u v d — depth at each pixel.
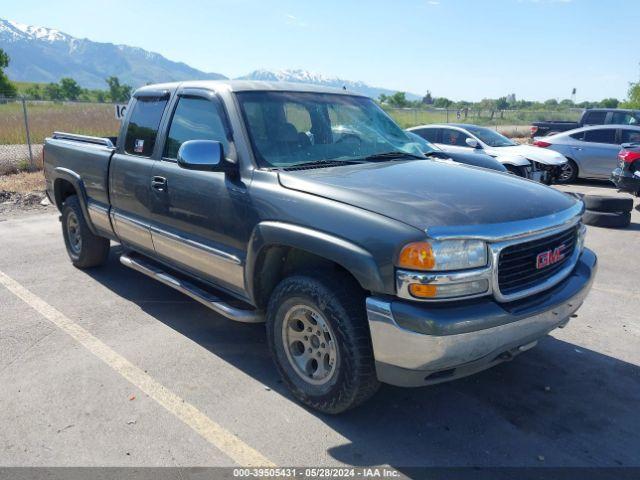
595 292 5.71
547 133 19.81
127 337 4.51
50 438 3.17
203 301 4.08
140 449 3.08
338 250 3.00
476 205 3.11
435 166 3.98
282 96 4.21
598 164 13.55
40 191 10.82
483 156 9.48
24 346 4.32
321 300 3.14
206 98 4.17
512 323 2.96
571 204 3.57
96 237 5.91
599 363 4.14
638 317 5.04
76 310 5.06
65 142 6.02
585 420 3.41
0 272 6.14
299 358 3.50
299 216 3.24
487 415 3.45
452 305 2.85
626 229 8.63
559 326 3.41
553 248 3.27
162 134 4.50
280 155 3.80
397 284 2.82
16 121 23.91
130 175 4.73
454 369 2.97
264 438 3.19
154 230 4.52
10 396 3.60
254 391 3.70
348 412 3.46
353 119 4.52
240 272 3.70
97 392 3.66
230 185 3.71
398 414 3.45
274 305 3.49
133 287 5.68
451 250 2.81
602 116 16.80
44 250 7.04
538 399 3.64
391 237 2.83
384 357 2.91
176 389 3.72
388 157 4.18
